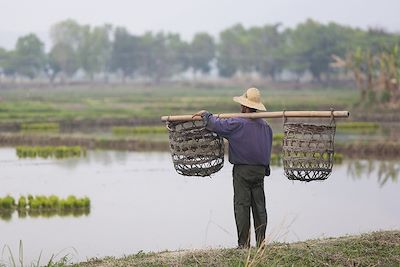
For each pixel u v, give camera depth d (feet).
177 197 110.93
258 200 57.52
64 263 61.67
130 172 144.77
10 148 201.57
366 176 135.33
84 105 426.10
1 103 418.10
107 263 54.85
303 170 53.98
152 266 52.90
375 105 366.02
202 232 84.64
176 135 56.24
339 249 56.54
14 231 86.58
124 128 267.59
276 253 55.06
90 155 181.57
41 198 104.12
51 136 213.66
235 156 56.54
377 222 89.81
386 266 53.36
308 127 53.57
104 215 96.94
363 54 410.93
